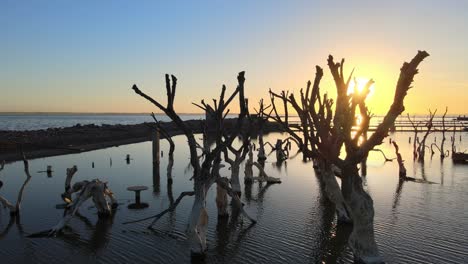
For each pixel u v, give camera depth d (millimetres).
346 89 15367
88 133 78062
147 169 36875
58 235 16484
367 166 38344
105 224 18062
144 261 13672
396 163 40719
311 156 14438
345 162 13102
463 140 71875
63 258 13969
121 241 15688
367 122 12992
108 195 20641
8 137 63219
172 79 14359
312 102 14656
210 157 14578
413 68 12086
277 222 18312
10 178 31453
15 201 22938
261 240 15797
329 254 14211
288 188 26828
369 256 13102
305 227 17500
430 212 19766
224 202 19031
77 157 46406
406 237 15773
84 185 18719
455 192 24906
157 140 38688
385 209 20422
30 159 44156
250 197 23922
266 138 79125
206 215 14344
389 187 26797
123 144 64688
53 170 36031
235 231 17016
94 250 14734
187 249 14781
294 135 15781
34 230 17219
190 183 29281
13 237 16281
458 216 18953
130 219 18906
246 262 13539
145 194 25094
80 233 16766
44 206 21656
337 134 13859
